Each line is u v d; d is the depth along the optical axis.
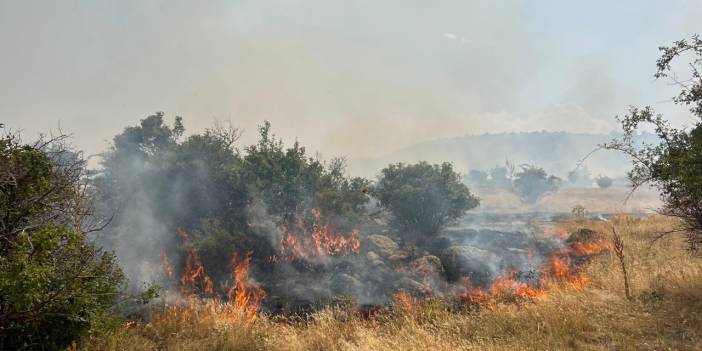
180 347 7.12
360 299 12.26
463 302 11.27
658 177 7.94
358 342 7.32
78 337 6.15
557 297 8.91
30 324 5.54
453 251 15.58
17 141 5.60
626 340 6.42
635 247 13.70
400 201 22.34
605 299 8.48
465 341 6.95
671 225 16.38
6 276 4.75
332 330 8.27
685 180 7.05
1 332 5.35
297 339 7.79
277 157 19.38
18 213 5.50
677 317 7.07
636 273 10.16
